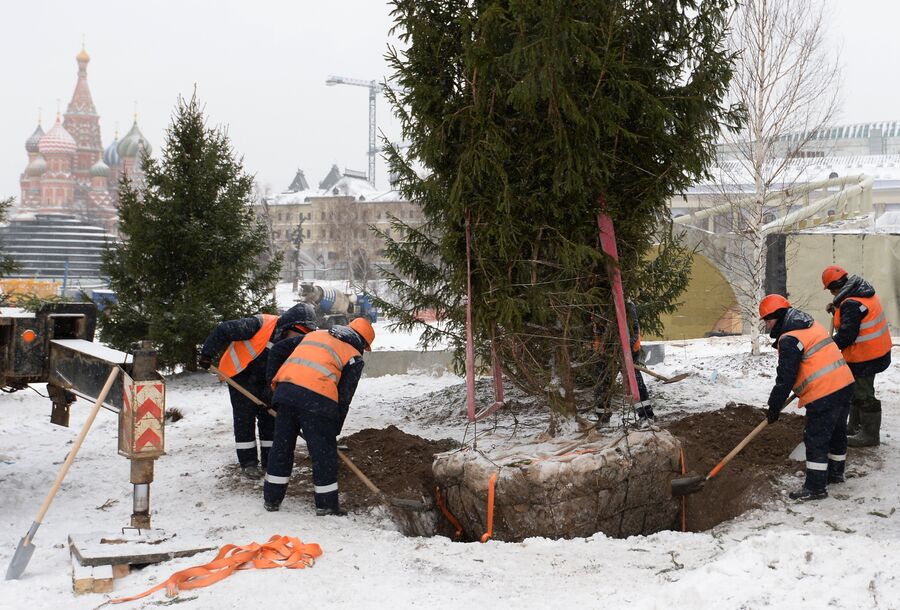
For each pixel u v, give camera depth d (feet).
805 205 82.43
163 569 15.79
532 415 30.14
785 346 21.08
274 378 21.25
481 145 22.34
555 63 21.20
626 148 24.02
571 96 22.41
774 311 21.86
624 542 18.15
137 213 49.01
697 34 24.31
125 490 24.00
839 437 22.07
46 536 19.19
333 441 20.93
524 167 22.86
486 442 23.81
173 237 49.08
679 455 22.20
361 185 418.51
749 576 13.69
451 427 32.12
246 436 24.75
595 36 22.63
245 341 24.72
